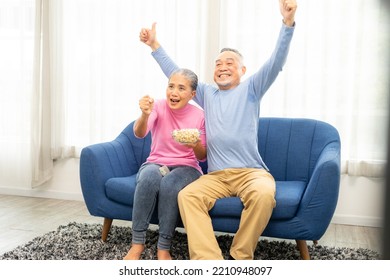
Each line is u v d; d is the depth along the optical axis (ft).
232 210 6.30
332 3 9.04
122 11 10.40
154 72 10.32
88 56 10.83
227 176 6.71
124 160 8.17
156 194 6.63
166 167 7.02
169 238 6.48
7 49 11.32
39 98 11.12
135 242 6.56
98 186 7.31
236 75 7.27
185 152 7.30
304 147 7.77
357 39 8.82
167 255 6.47
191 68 10.06
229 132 6.90
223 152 6.94
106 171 7.46
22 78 11.27
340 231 8.88
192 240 6.02
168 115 7.38
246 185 6.40
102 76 10.61
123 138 8.52
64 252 7.01
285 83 9.32
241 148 6.88
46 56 10.97
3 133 11.57
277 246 7.61
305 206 6.17
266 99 9.49
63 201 11.25
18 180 11.60
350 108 9.19
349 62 9.07
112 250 7.17
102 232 7.73
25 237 8.10
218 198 6.51
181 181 6.65
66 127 11.18
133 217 6.59
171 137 7.28
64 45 10.94
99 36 10.68
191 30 10.02
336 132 7.63
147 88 10.40
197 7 9.84
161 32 10.15
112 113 10.67
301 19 9.19
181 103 7.16
